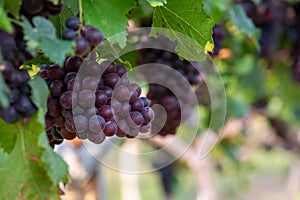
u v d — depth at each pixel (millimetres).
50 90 926
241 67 2393
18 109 846
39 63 986
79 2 943
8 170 894
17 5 862
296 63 2328
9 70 821
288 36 2221
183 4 1045
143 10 1222
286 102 2686
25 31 832
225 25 1775
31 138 875
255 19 2008
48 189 888
